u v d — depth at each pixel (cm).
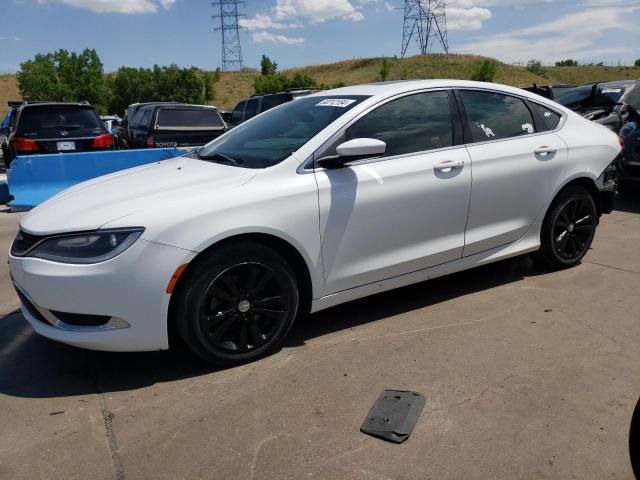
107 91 5088
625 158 741
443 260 404
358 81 7306
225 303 321
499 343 351
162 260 296
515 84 6675
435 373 317
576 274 474
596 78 7938
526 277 470
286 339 367
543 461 242
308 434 265
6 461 252
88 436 269
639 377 307
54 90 4534
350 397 295
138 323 300
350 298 368
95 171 884
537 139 445
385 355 340
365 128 369
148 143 1134
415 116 391
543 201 448
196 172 359
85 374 329
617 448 249
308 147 349
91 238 295
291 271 339
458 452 249
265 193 325
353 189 352
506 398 290
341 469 240
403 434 260
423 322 386
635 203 774
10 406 296
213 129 1175
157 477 239
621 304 408
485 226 421
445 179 389
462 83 421
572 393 293
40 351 359
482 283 459
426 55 7669
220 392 304
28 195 852
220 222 308
